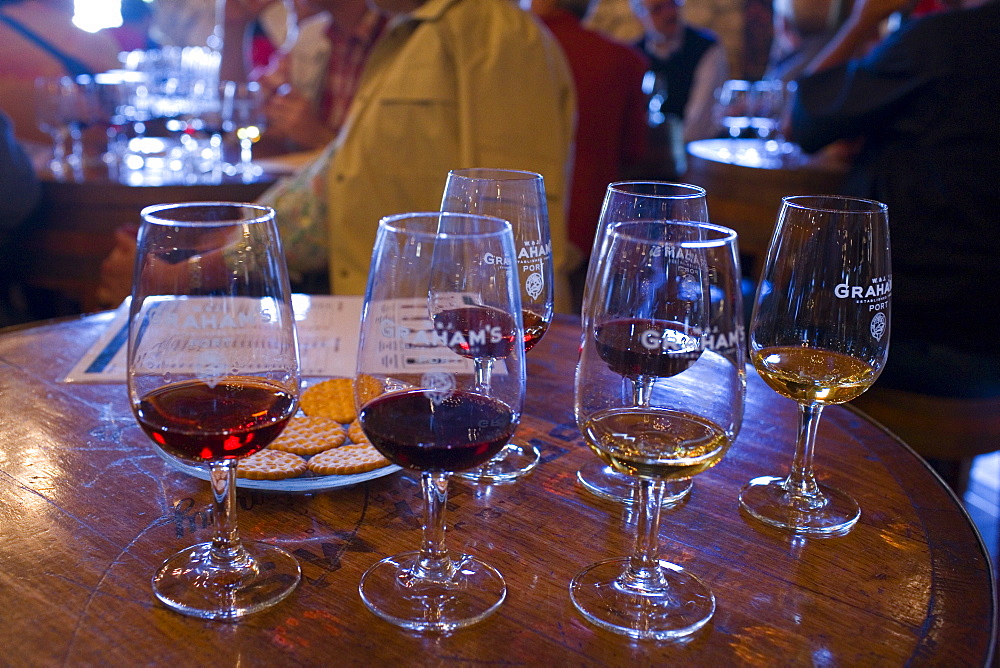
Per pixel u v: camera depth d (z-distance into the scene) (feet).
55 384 3.67
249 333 2.27
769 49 19.30
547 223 3.29
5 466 2.95
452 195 3.28
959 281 6.83
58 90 8.86
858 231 2.81
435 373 2.11
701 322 2.09
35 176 7.72
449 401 2.12
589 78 10.37
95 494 2.80
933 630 2.28
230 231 2.21
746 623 2.28
